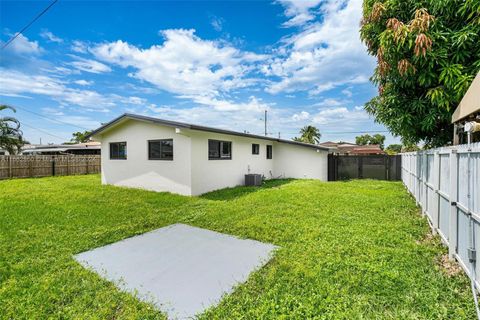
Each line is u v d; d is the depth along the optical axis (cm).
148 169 876
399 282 245
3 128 1474
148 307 223
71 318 208
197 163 794
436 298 220
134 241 392
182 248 361
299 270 273
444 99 403
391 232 395
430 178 430
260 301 226
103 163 1038
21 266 298
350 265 281
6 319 208
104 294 243
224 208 589
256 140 1179
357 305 212
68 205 625
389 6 437
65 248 358
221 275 279
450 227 296
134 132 916
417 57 388
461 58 386
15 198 714
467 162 254
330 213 525
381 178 1241
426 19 365
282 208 579
